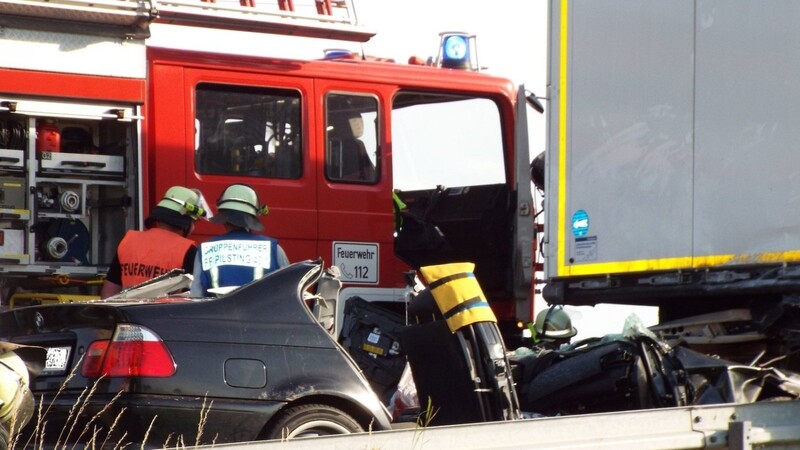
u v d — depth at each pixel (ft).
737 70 43.09
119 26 57.93
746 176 42.60
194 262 43.37
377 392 55.52
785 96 41.50
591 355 42.19
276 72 63.10
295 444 27.17
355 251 63.67
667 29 45.57
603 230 47.62
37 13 55.67
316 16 63.31
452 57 69.46
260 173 62.18
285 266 40.06
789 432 33.73
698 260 44.04
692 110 44.57
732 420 33.14
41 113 56.59
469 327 37.22
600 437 30.91
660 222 45.47
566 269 49.11
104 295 48.55
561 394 42.80
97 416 32.81
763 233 41.91
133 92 58.39
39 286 58.08
